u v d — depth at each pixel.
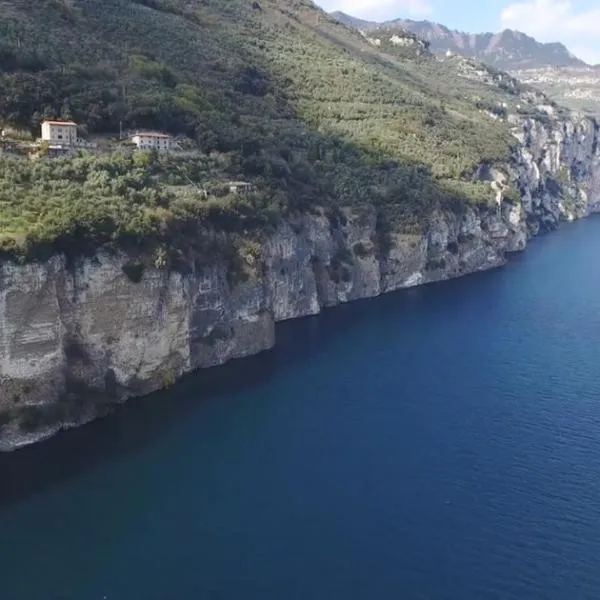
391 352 114.69
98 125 122.81
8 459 75.25
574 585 57.78
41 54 131.62
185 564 60.25
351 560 60.78
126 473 74.00
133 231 90.31
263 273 117.69
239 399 93.88
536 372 104.88
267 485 72.44
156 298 93.06
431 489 71.62
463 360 110.56
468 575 58.88
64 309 83.38
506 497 70.12
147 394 93.44
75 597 56.16
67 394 83.12
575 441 82.06
